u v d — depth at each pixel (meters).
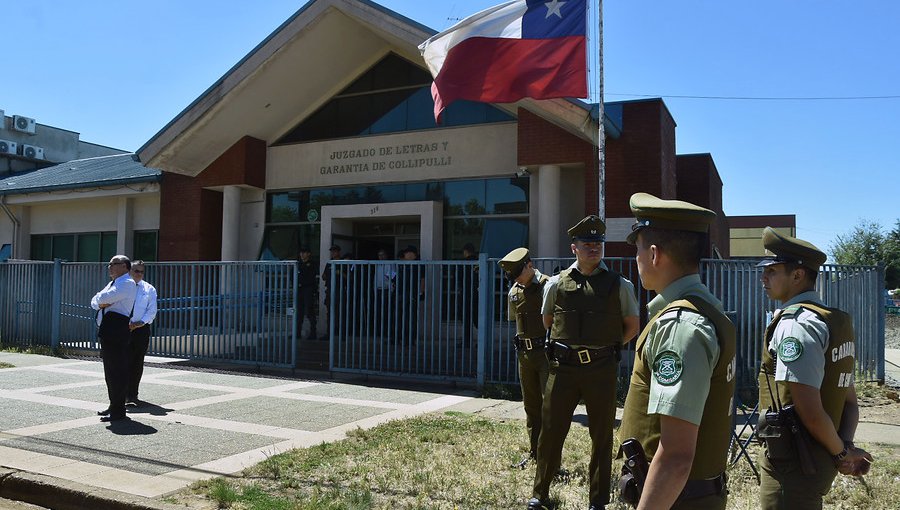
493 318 10.05
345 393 9.72
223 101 14.43
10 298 14.84
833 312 3.04
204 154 15.77
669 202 2.53
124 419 7.75
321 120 16.08
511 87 9.70
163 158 15.28
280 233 16.22
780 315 3.12
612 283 4.85
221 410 8.34
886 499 5.06
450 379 10.34
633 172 12.01
